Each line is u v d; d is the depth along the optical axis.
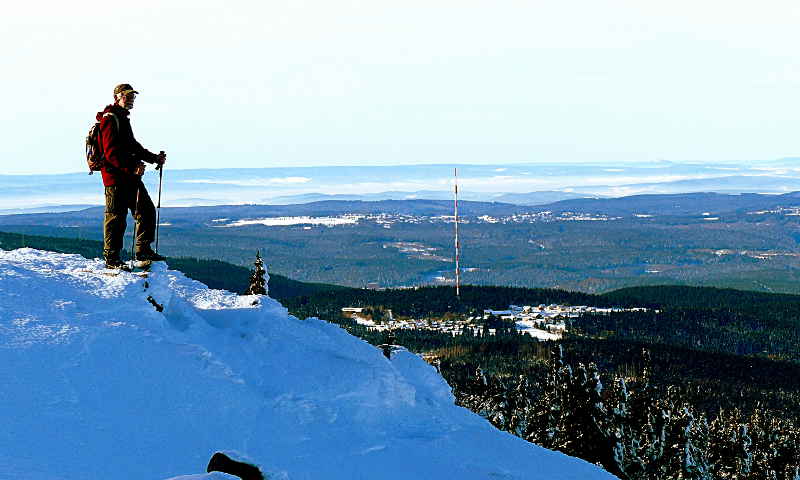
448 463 10.63
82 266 13.38
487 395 54.88
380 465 10.00
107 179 13.22
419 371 14.47
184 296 13.45
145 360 10.15
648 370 62.56
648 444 58.53
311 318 13.92
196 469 8.45
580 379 47.47
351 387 11.45
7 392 8.59
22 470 7.21
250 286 34.09
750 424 86.75
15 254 13.45
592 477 11.98
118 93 13.27
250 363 11.34
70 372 9.38
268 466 7.70
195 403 9.77
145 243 14.13
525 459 11.87
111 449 8.28
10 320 10.02
